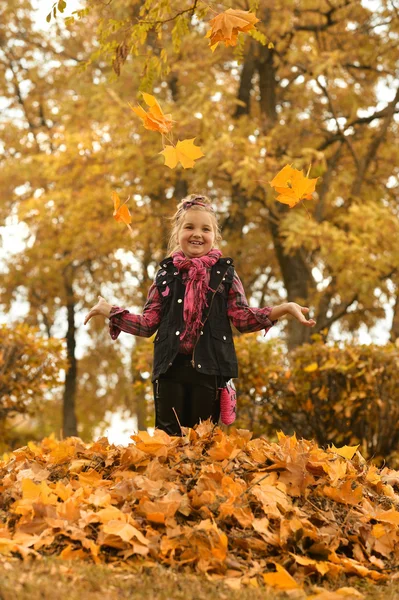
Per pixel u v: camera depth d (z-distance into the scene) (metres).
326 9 13.99
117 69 5.14
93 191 15.05
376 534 3.50
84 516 3.26
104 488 3.60
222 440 3.79
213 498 3.38
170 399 4.15
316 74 12.66
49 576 2.79
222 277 4.19
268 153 13.09
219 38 3.81
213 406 4.18
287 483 3.65
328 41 14.61
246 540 3.24
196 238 4.24
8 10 16.97
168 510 3.31
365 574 3.20
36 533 3.25
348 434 7.97
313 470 3.80
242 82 15.05
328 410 8.15
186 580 2.91
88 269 18.77
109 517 3.23
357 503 3.69
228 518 3.37
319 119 14.74
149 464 3.65
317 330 13.68
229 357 4.11
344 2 13.82
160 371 4.10
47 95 18.03
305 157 12.38
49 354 9.22
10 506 3.56
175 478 3.62
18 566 2.86
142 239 15.12
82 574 2.86
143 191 14.80
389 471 4.57
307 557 3.26
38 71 17.33
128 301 18.58
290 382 8.25
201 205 4.34
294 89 14.62
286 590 2.92
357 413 7.97
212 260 4.18
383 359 7.74
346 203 14.24
